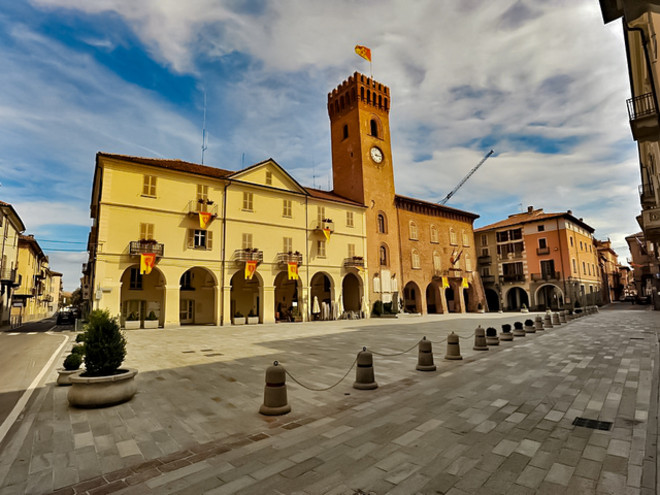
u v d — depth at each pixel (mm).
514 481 4406
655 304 44938
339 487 4344
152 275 32344
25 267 53938
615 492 4113
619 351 13633
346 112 48906
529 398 7855
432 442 5613
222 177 32531
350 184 46812
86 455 5461
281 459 5184
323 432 6184
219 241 32125
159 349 16031
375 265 44281
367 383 9156
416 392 8586
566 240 51969
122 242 27438
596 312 43344
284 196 36969
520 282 55812
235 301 37781
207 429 6488
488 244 61000
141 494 4320
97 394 7691
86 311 33125
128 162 28094
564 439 5633
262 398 8414
